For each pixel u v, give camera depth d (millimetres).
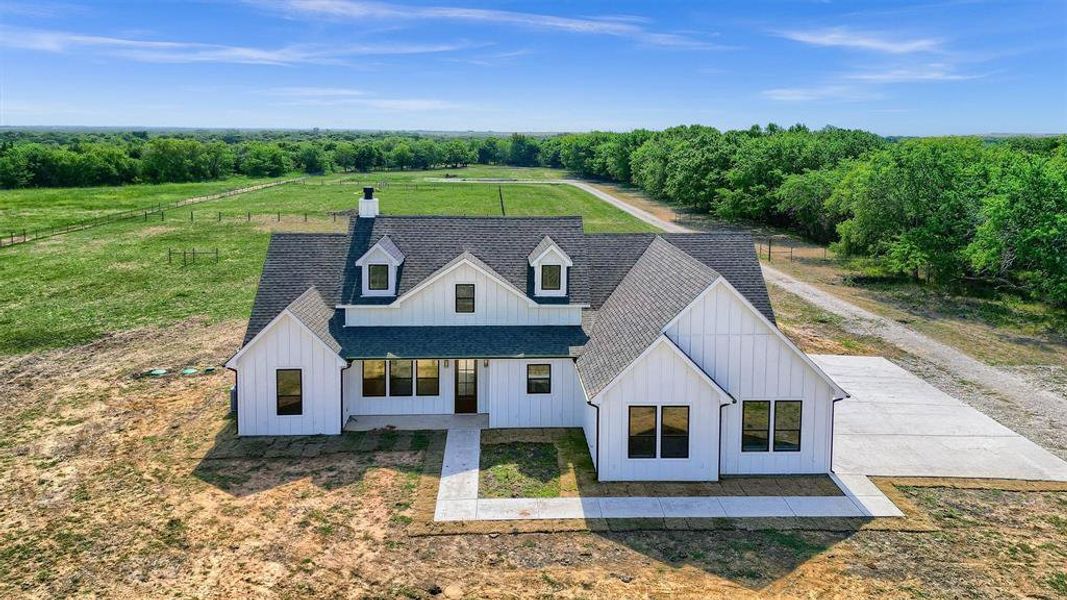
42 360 29250
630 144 141500
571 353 22484
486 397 23969
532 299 23906
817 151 80250
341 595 13852
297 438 21703
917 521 16891
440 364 23641
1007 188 39406
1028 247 37469
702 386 18578
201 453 20516
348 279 24469
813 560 15234
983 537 16172
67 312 37344
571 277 24594
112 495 17922
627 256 26984
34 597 13734
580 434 22281
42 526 16391
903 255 45750
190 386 26172
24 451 20547
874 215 48250
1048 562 15156
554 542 15922
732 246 25500
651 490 18469
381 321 23859
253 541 15781
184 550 15414
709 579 14508
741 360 19109
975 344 32812
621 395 18578
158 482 18641
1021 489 18516
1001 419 23453
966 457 20484
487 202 98438
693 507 17562
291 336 21516
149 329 34188
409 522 16703
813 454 19422
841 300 42125
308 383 21781
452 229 26250
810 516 17156
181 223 72250
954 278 45906
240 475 19094
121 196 106688
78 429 22172
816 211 63781
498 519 16906
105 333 33406
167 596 13773
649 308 21016
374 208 26641
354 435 22000
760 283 24344
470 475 19234
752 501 17891
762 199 72688
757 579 14516
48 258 52375
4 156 129875
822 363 29516
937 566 15000
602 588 14164
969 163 54406
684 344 19016
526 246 25719
